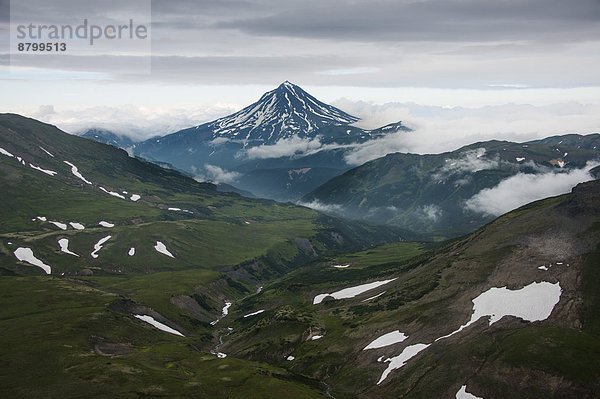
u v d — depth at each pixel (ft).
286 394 562.66
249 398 549.54
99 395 541.34
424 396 546.67
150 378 590.14
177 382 583.17
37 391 545.85
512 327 592.60
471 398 524.52
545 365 515.50
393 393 570.46
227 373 626.64
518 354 536.42
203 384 582.35
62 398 532.32
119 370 603.26
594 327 571.69
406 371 593.42
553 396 494.59
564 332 556.92
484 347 570.87
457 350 579.07
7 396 533.14
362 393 594.24
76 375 587.27
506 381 520.01
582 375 499.51
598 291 611.06
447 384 546.67
